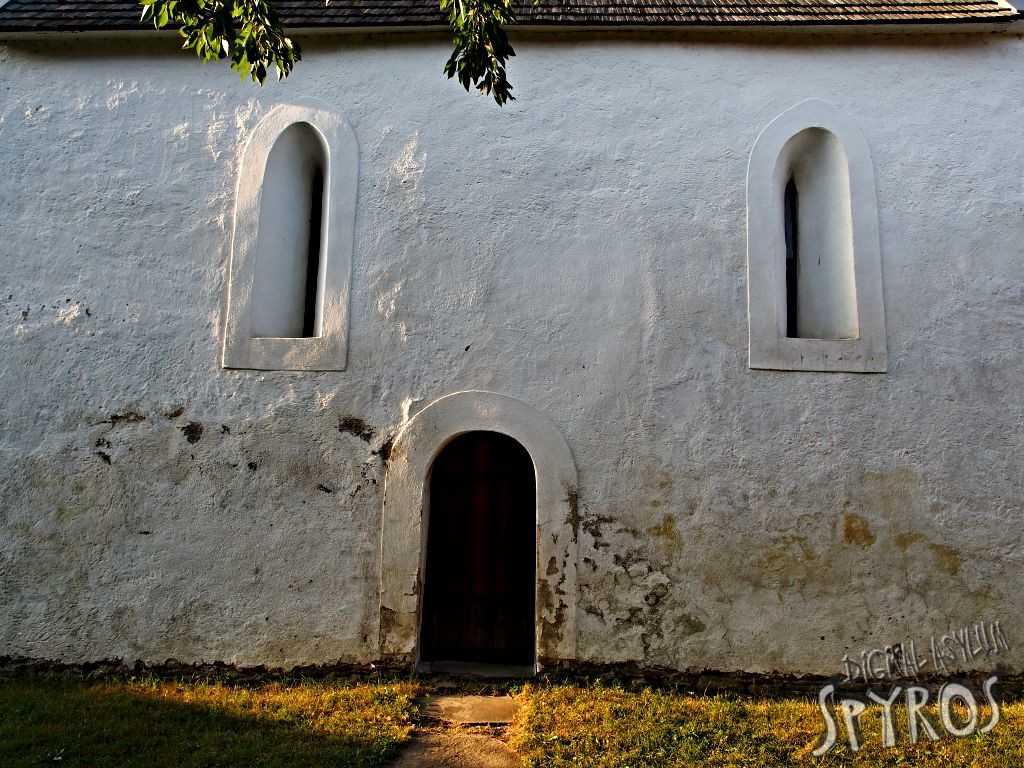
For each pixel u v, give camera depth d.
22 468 5.35
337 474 5.23
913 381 5.18
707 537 5.05
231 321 5.45
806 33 5.72
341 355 5.35
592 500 5.12
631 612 5.02
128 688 4.91
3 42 5.96
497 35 4.54
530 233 5.48
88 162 5.76
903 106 5.59
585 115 5.64
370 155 5.66
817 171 5.75
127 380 5.43
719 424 5.17
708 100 5.65
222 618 5.12
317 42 5.88
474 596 5.79
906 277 5.33
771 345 5.25
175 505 5.26
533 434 5.20
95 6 6.10
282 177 5.85
